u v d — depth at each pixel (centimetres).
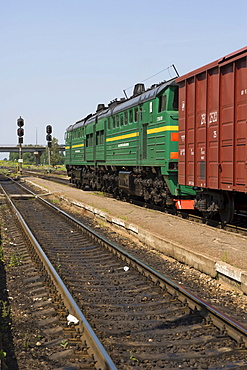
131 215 1617
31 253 1100
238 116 1065
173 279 826
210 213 1373
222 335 538
